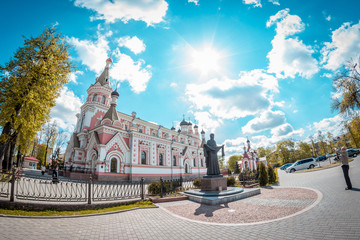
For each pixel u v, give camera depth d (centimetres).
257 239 476
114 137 2697
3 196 837
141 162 3047
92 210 852
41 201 830
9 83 1655
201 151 4709
